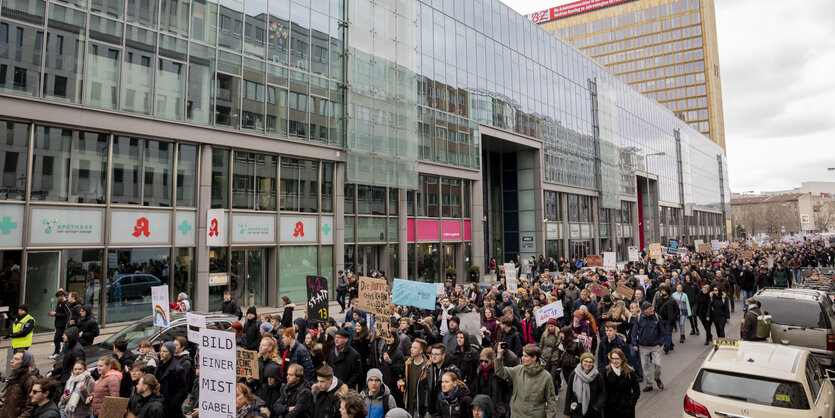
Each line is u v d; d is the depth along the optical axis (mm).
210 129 20875
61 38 17203
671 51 123375
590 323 11039
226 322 11797
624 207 63125
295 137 24297
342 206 26359
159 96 19500
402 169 29781
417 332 10789
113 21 18469
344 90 26891
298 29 24938
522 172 45562
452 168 34188
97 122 17766
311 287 11602
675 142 83625
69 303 13570
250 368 7742
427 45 33281
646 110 72375
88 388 7840
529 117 43531
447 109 34406
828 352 11320
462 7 37062
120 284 18266
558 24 139625
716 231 104375
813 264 37562
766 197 180625
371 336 9570
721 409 6758
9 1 16219
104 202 18062
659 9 125562
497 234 45562
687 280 17891
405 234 29984
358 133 27219
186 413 9133
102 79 18062
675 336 17203
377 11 29203
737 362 7234
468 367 8148
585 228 52125
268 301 23203
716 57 126375
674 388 10930
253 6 23000
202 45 20969
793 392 6617
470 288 16406
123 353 9406
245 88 22375
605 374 7430
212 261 20984
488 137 39062
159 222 19438
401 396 8367
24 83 16328
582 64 54125
